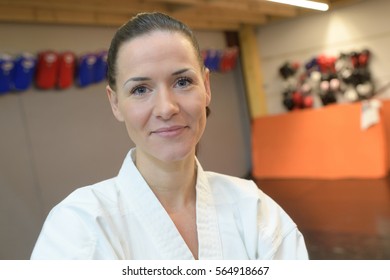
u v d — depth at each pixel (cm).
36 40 365
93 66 394
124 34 83
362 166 496
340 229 337
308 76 580
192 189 99
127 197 91
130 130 86
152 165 91
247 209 99
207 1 408
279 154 562
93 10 381
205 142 541
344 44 551
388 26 513
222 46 594
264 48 617
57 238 82
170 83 81
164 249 88
